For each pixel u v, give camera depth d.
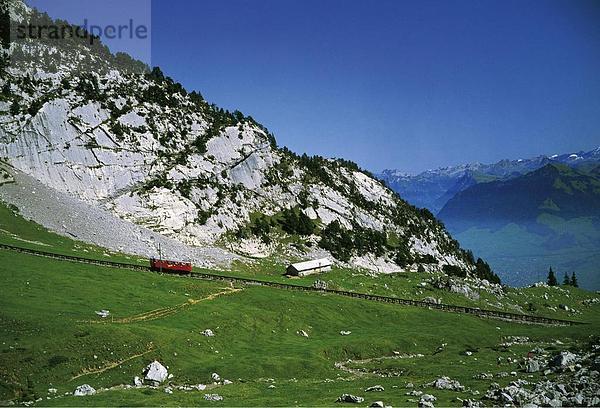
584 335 127.06
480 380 72.38
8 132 180.62
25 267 110.06
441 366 89.44
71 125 197.50
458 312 155.50
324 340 112.31
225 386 74.69
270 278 168.62
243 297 129.25
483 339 122.81
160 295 114.06
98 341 80.69
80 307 94.19
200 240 197.12
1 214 142.38
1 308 84.50
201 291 125.75
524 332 132.38
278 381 79.81
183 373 80.19
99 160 197.38
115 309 98.69
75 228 154.75
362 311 142.88
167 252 167.50
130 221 185.88
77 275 114.19
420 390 66.19
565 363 73.56
